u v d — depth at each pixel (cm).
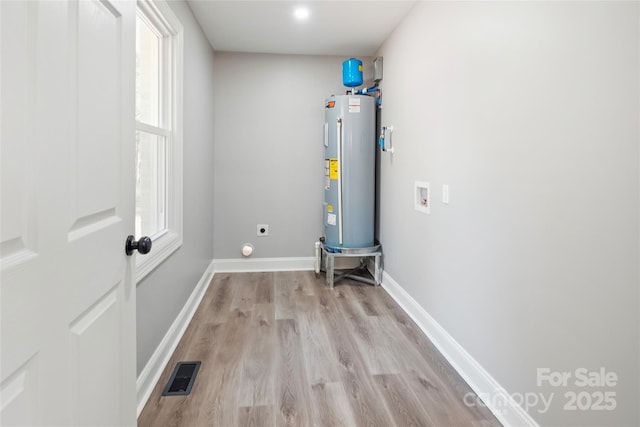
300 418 156
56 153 71
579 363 120
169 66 221
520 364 148
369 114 339
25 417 63
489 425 154
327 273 343
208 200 344
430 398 172
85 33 82
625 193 104
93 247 87
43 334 68
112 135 97
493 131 165
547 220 133
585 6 115
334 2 264
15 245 61
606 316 110
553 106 129
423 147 248
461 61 194
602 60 109
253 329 246
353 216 341
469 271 188
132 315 113
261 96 380
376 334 240
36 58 65
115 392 101
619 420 107
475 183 181
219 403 166
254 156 383
